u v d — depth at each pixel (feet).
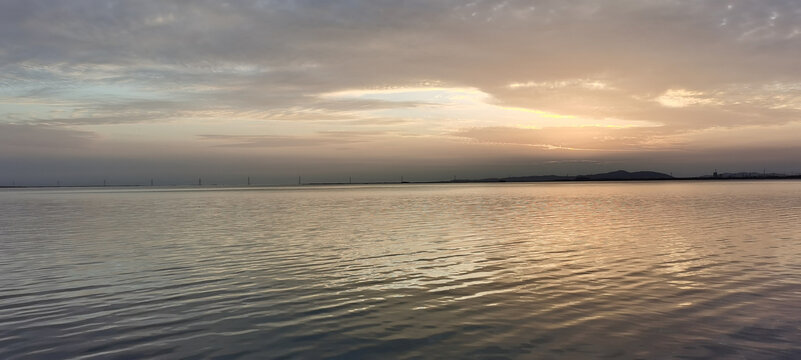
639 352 35.06
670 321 41.88
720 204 212.23
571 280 58.08
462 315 44.60
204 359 34.94
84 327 42.14
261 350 36.58
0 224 141.08
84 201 331.36
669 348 35.70
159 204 272.92
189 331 40.93
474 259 73.26
